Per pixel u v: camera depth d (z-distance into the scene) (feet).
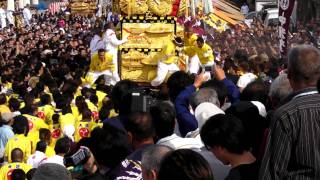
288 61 18.38
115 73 61.05
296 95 17.84
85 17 172.65
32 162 35.73
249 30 92.53
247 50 80.23
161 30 60.90
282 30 52.24
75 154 20.02
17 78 63.26
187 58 58.44
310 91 17.84
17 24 175.22
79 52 86.58
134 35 61.46
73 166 20.44
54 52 87.15
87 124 41.68
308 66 17.88
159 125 21.74
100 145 19.92
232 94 28.12
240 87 35.35
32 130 41.24
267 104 24.98
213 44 82.38
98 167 20.17
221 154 17.62
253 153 19.81
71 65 72.18
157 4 60.95
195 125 25.35
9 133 39.55
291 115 16.89
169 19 61.31
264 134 19.02
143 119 20.76
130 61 61.16
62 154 31.76
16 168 32.99
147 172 16.71
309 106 16.93
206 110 22.18
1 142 39.63
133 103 25.53
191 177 14.28
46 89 54.90
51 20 173.06
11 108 45.93
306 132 16.75
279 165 16.75
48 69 71.36
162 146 17.17
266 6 147.84
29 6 195.83
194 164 14.40
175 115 23.62
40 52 91.86
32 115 43.39
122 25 61.72
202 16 84.69
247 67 41.27
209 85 26.86
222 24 93.71
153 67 60.90
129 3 61.05
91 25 149.28
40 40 110.83
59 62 77.05
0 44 114.01
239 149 17.43
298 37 86.07
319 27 104.73
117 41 60.75
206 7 86.28
